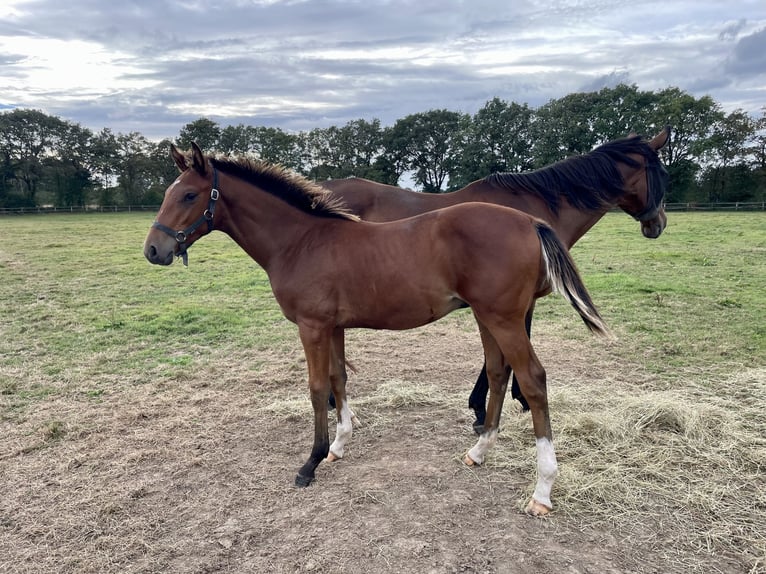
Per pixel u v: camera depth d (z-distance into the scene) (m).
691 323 6.18
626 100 35.97
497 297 2.60
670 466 3.04
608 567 2.24
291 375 4.91
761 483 2.85
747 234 15.87
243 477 3.08
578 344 5.60
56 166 47.38
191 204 3.06
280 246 3.10
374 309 2.86
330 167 48.59
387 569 2.26
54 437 3.64
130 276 10.59
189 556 2.40
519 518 2.62
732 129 35.09
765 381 4.23
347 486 2.96
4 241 18.05
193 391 4.53
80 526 2.63
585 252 12.62
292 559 2.35
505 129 39.50
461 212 2.75
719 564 2.26
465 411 4.00
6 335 6.30
